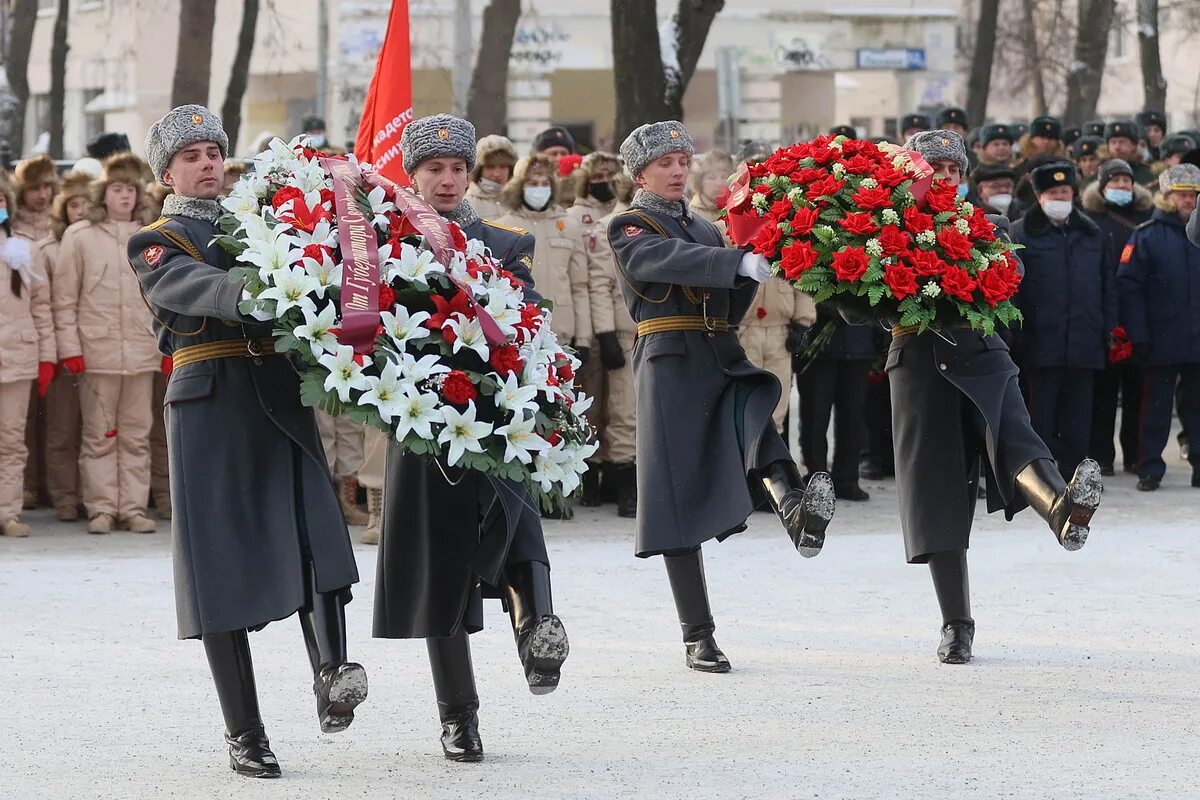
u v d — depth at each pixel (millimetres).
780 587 10836
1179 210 14836
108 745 7324
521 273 7422
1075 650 8953
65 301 13047
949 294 7965
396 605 7039
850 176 8141
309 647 6961
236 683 6832
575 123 38906
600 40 37562
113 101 42188
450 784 6688
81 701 8070
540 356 6809
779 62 38875
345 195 6695
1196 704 7816
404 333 6523
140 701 8078
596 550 12234
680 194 8766
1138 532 12672
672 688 8266
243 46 28422
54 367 13117
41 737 7453
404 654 9062
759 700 8008
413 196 6941
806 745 7188
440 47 34938
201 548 6742
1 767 6980
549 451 6699
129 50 41625
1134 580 10867
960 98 44188
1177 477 15758
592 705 7949
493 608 10320
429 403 6418
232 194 6801
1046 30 38062
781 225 8062
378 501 12578
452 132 7344
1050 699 7941
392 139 11461
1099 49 30531
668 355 8680
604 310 13617
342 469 13312
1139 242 14773
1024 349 14578
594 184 13922
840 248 7969
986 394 8609
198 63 25109
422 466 6953
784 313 13891
